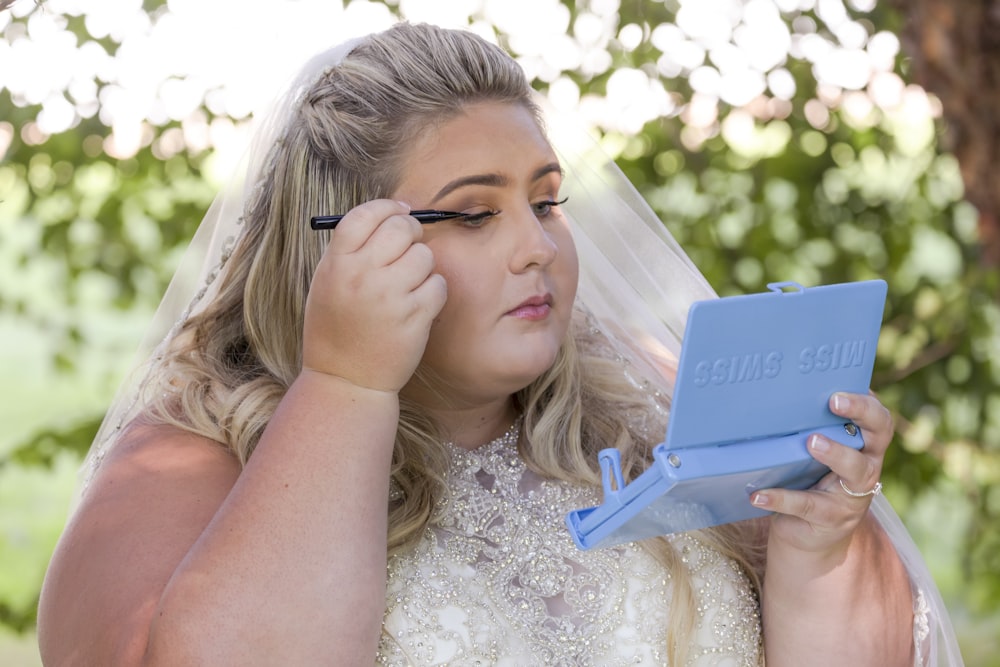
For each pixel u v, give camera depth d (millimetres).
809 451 1321
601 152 1897
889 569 1625
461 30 1589
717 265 3590
